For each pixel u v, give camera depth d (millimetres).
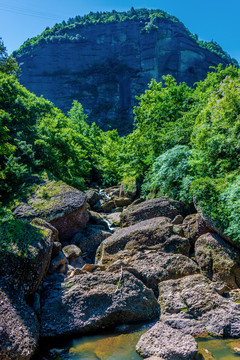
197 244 6281
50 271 5848
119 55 99938
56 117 19219
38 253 4879
